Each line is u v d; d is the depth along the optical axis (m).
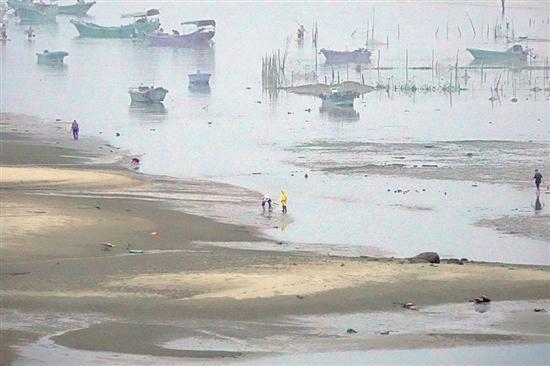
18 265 123.69
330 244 146.12
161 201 175.50
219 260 125.88
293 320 101.75
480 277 116.81
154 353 91.56
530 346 93.62
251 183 198.25
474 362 88.88
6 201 165.75
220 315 103.00
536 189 187.38
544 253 141.75
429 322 100.94
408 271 119.44
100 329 98.38
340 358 90.19
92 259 127.00
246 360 89.88
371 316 102.94
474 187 190.38
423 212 169.75
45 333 97.19
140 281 115.06
